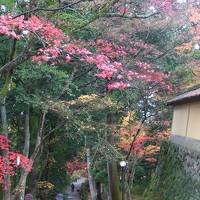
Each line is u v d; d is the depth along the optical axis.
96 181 25.44
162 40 18.16
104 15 12.82
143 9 15.27
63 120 18.03
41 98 15.89
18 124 20.16
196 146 15.52
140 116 20.41
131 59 16.34
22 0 12.23
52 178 24.91
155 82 18.33
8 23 9.20
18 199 15.74
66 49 11.09
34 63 14.29
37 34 10.40
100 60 10.84
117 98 18.47
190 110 17.52
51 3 12.09
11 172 13.61
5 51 14.66
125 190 20.28
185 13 16.34
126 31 16.97
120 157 16.59
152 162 25.06
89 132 17.55
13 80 15.58
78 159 24.56
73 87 17.81
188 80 19.72
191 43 18.08
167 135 22.08
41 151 20.30
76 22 13.05
